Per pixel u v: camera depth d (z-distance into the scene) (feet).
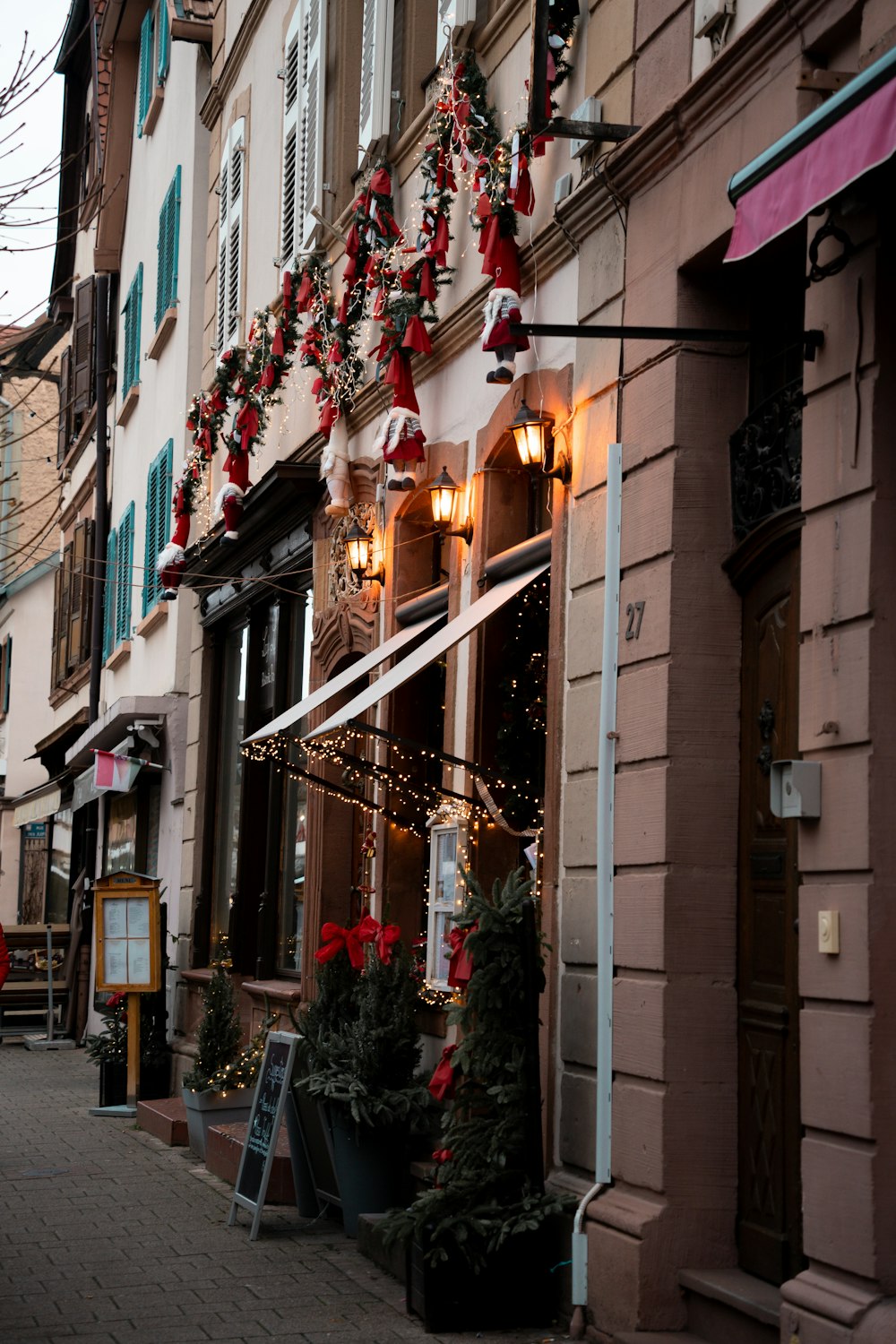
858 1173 18.11
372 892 35.73
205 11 59.16
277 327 43.47
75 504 90.17
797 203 17.12
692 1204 22.53
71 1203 32.81
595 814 25.64
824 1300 18.35
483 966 25.46
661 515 23.90
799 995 20.86
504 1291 24.04
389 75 38.81
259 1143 30.42
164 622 63.16
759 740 22.94
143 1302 24.97
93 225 83.30
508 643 30.91
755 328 23.94
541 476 30.94
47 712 113.50
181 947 55.26
